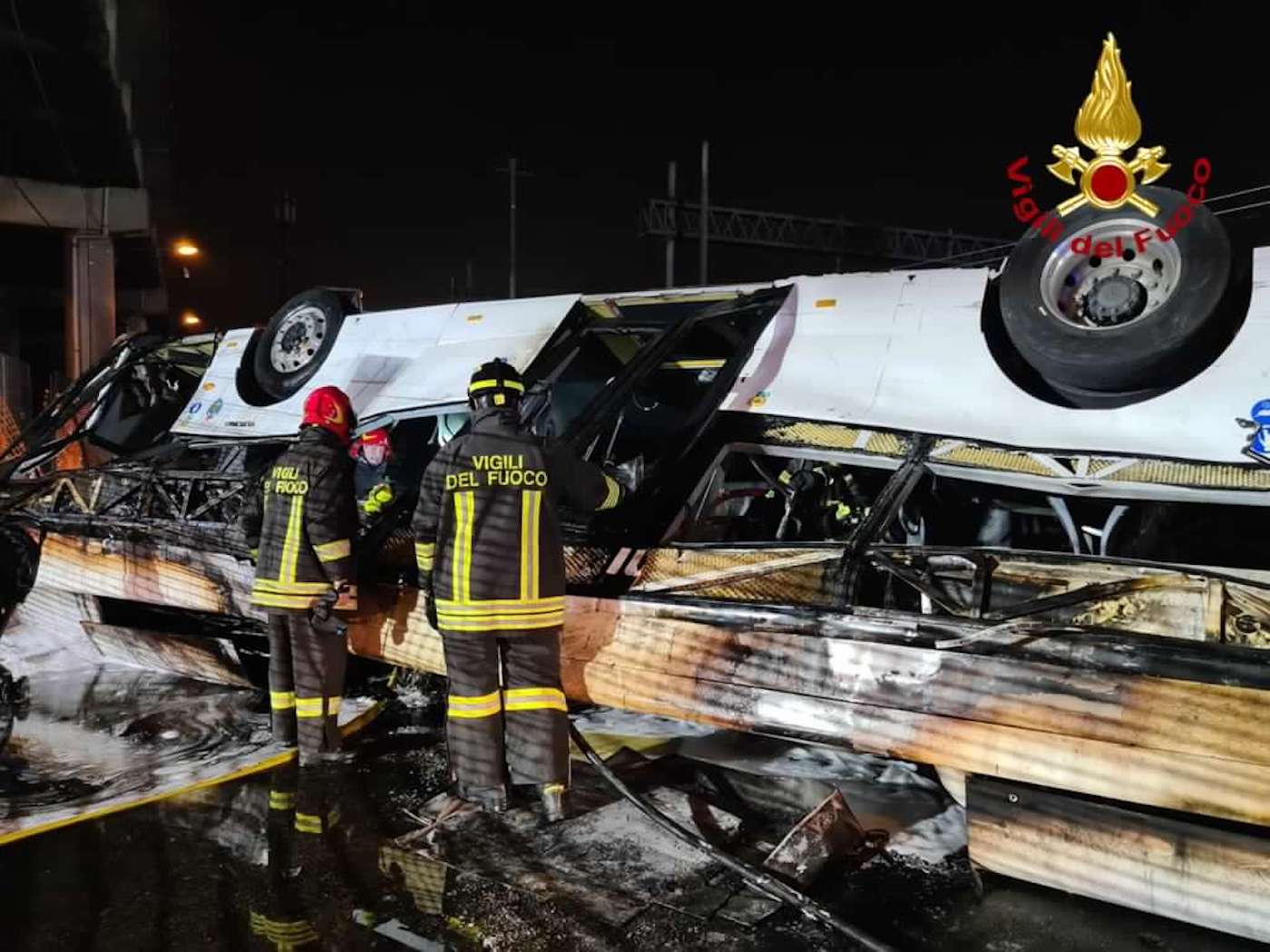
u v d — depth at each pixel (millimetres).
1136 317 3945
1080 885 2928
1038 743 2910
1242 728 2645
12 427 19625
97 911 3045
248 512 4598
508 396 3768
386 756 4457
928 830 3609
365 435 6109
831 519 4871
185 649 5637
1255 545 4199
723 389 4797
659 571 3945
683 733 4652
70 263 27828
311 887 3195
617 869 3297
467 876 3254
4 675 5578
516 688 3656
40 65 20844
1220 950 2799
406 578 4590
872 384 4535
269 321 7141
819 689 3277
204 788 4055
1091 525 4578
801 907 2977
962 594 3430
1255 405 3674
